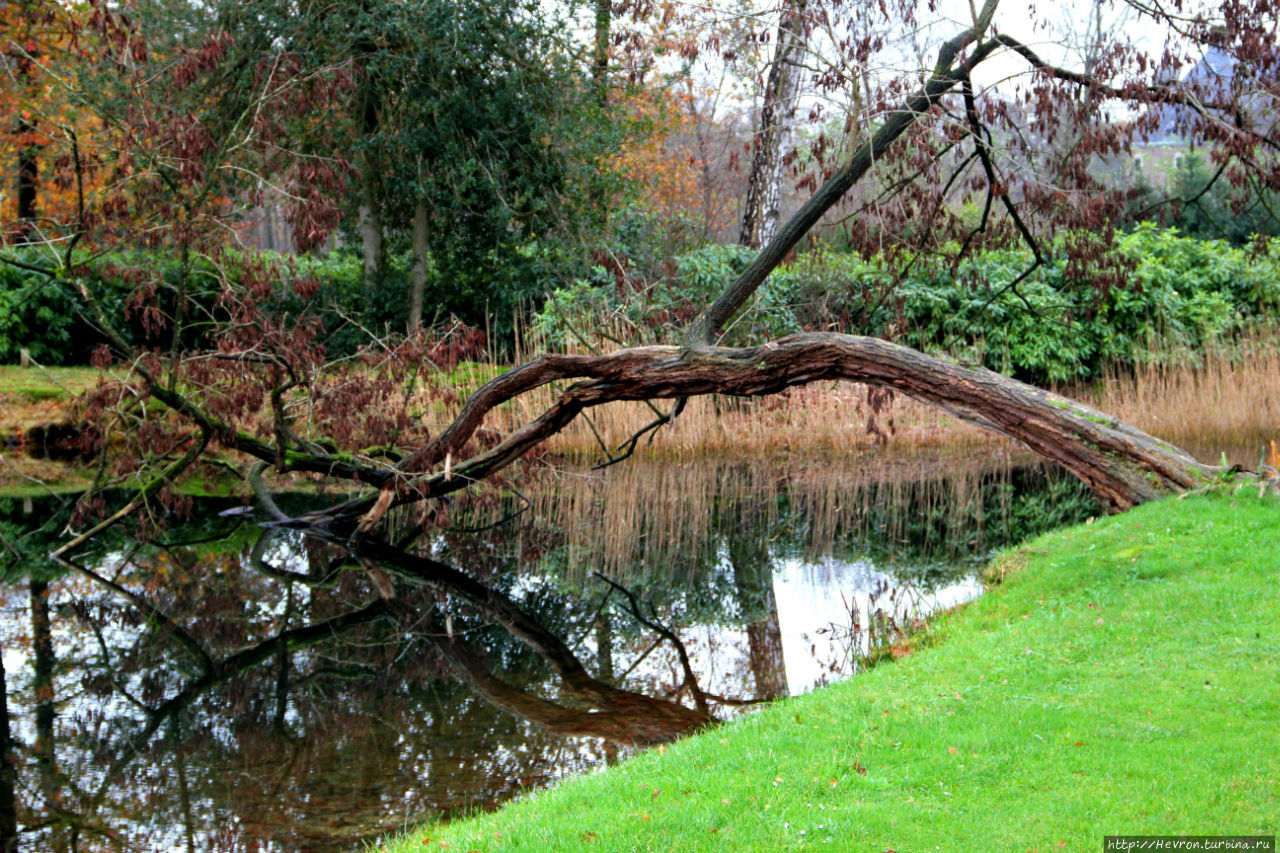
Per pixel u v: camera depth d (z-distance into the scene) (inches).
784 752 162.1
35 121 544.1
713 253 602.9
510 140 622.8
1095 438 291.3
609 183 655.8
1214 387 583.8
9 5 541.3
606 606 318.3
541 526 431.8
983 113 325.4
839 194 326.6
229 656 273.3
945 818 132.3
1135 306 637.9
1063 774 143.1
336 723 222.1
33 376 578.6
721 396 592.7
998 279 636.1
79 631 294.2
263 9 572.1
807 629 282.7
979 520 414.0
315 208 335.6
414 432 411.2
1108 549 265.0
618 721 220.8
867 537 394.3
